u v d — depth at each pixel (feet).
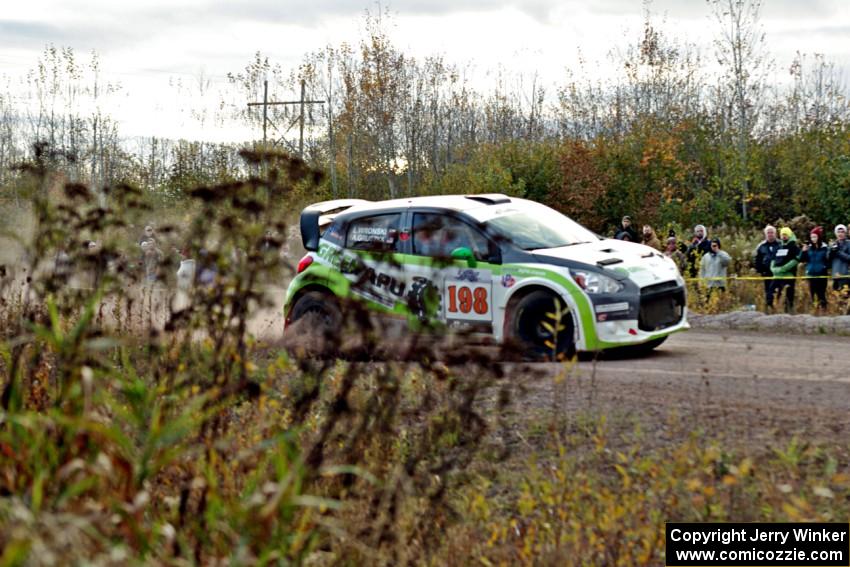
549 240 35.17
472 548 18.15
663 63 116.67
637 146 103.30
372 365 19.47
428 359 18.54
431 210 35.68
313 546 14.96
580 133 128.67
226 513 14.79
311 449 17.44
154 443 14.46
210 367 17.62
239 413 20.85
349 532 16.26
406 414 19.57
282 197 18.01
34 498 13.00
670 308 34.47
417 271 35.19
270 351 23.52
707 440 22.53
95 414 15.92
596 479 20.84
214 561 13.83
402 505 17.51
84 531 13.21
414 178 140.05
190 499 16.60
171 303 19.53
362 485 17.52
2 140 143.64
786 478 20.56
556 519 19.15
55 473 14.58
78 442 14.94
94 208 19.75
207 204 17.88
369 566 16.05
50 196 20.85
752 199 95.40
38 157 21.38
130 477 14.12
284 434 15.90
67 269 20.02
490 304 34.14
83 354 16.01
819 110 110.01
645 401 26.37
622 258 34.04
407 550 17.01
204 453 16.70
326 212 38.65
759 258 55.36
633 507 18.92
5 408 16.92
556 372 30.71
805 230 85.66
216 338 18.20
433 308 19.02
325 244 37.24
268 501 14.56
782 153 99.76
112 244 19.88
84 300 20.16
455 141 147.95
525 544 18.19
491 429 21.56
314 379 21.20
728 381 28.89
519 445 23.25
